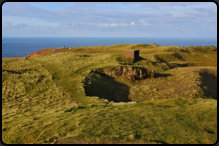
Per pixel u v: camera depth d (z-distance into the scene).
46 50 105.81
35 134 16.27
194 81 49.50
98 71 53.66
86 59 68.56
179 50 109.06
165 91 43.53
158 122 17.89
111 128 16.27
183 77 54.00
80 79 42.78
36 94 35.25
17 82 40.88
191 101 27.16
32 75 46.16
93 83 42.56
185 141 13.85
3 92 35.25
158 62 75.25
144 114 20.42
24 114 23.83
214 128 16.88
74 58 68.06
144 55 85.56
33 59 70.12
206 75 59.84
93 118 18.92
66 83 41.41
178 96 40.38
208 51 123.12
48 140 14.67
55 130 16.50
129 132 15.30
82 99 32.09
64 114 21.81
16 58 75.38
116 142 13.48
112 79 52.12
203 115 20.20
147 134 15.02
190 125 17.45
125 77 53.16
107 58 67.81
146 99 39.25
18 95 34.59
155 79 53.19
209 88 49.22
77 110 23.83
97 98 32.62
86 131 15.55
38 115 22.72
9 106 28.81
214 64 91.12
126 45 131.62
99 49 112.31
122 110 22.66
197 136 14.86
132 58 69.00
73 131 15.92
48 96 33.78
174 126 16.97
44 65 58.00
